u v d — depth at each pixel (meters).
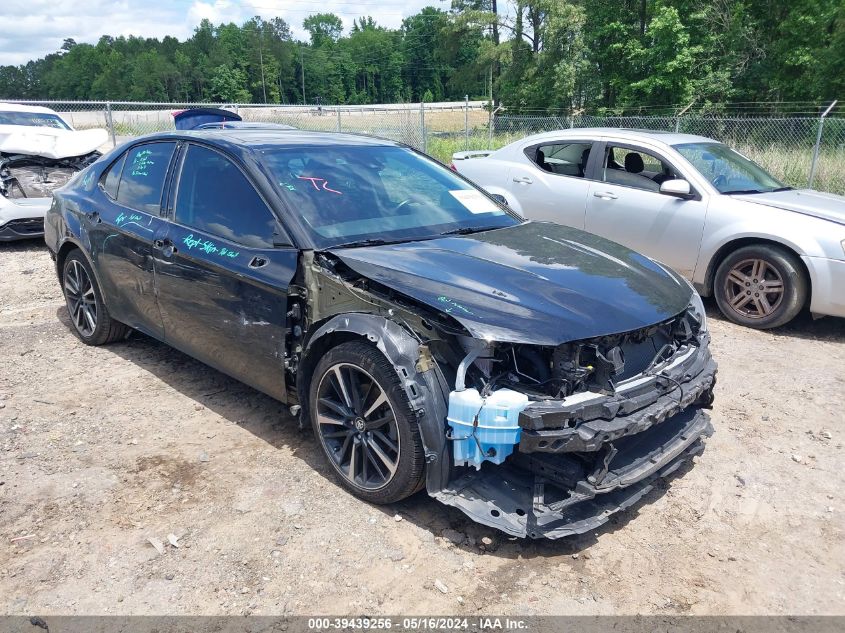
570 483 2.75
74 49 108.56
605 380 2.72
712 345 5.53
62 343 5.27
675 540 3.00
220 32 121.44
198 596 2.58
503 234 3.77
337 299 3.14
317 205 3.55
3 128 9.24
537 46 38.91
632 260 3.58
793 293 5.65
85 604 2.53
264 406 4.20
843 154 12.43
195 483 3.34
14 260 8.19
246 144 3.88
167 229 4.01
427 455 2.80
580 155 7.18
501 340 2.66
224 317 3.66
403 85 135.25
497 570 2.76
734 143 13.95
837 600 2.65
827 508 3.27
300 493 3.25
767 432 4.03
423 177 4.23
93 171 5.00
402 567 2.75
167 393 4.37
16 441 3.73
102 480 3.36
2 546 2.86
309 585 2.64
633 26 32.66
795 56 26.34
